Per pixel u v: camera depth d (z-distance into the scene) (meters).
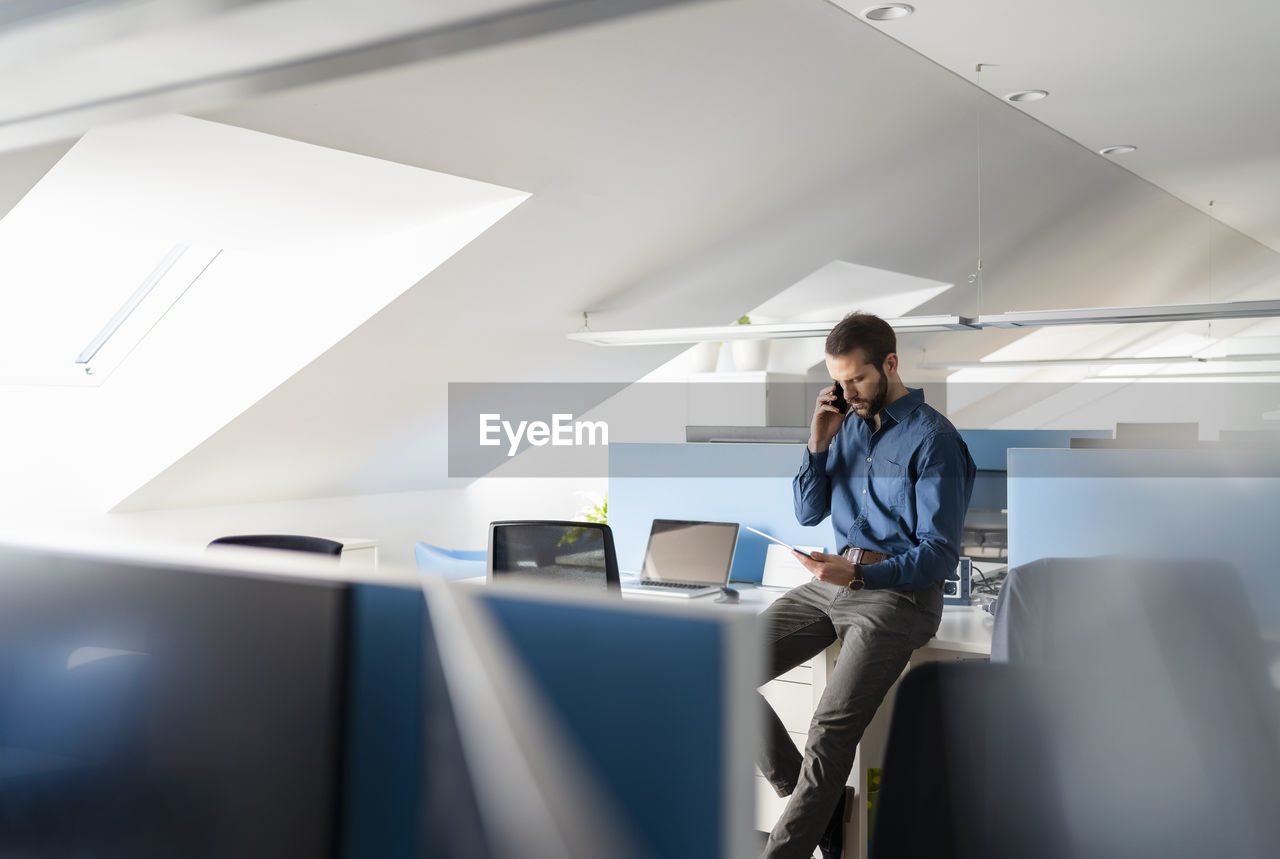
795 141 4.92
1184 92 4.98
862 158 5.35
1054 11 3.94
